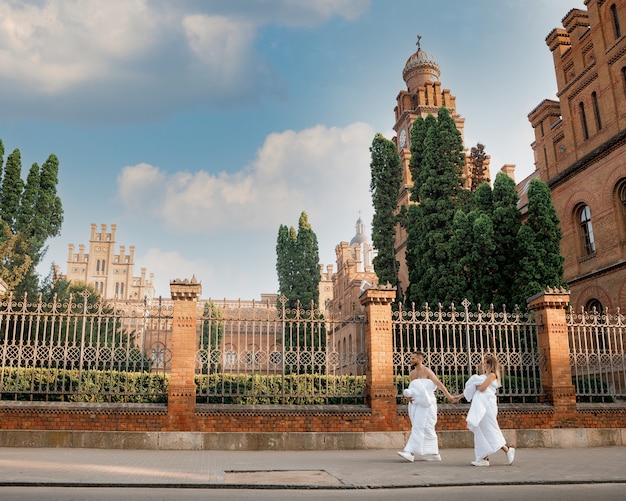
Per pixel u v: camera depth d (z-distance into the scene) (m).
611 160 24.08
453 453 11.86
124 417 12.16
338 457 10.91
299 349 13.11
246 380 12.91
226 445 12.21
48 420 11.97
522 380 13.87
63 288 31.06
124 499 6.29
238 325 13.32
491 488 7.45
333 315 13.54
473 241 21.52
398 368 14.24
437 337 21.36
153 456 10.68
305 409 12.62
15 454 10.43
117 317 12.69
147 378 13.24
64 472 8.11
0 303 12.33
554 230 20.48
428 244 23.94
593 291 24.69
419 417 10.07
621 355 14.33
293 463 9.80
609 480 8.05
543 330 14.17
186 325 12.72
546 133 29.64
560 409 13.65
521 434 13.32
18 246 26.23
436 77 48.47
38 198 36.28
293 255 44.66
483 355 13.68
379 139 29.16
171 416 12.25
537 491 7.15
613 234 23.78
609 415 13.90
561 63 28.52
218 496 6.61
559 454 11.74
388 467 9.24
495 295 20.81
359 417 12.76
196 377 13.56
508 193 22.09
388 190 28.47
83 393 12.22
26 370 12.34
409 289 24.89
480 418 9.45
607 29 24.88
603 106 24.83
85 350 12.39
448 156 25.34
